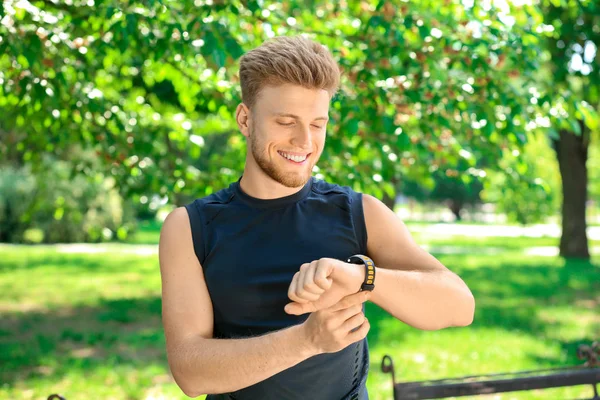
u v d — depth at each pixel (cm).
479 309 1011
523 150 477
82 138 520
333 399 149
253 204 150
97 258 1875
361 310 127
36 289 1270
